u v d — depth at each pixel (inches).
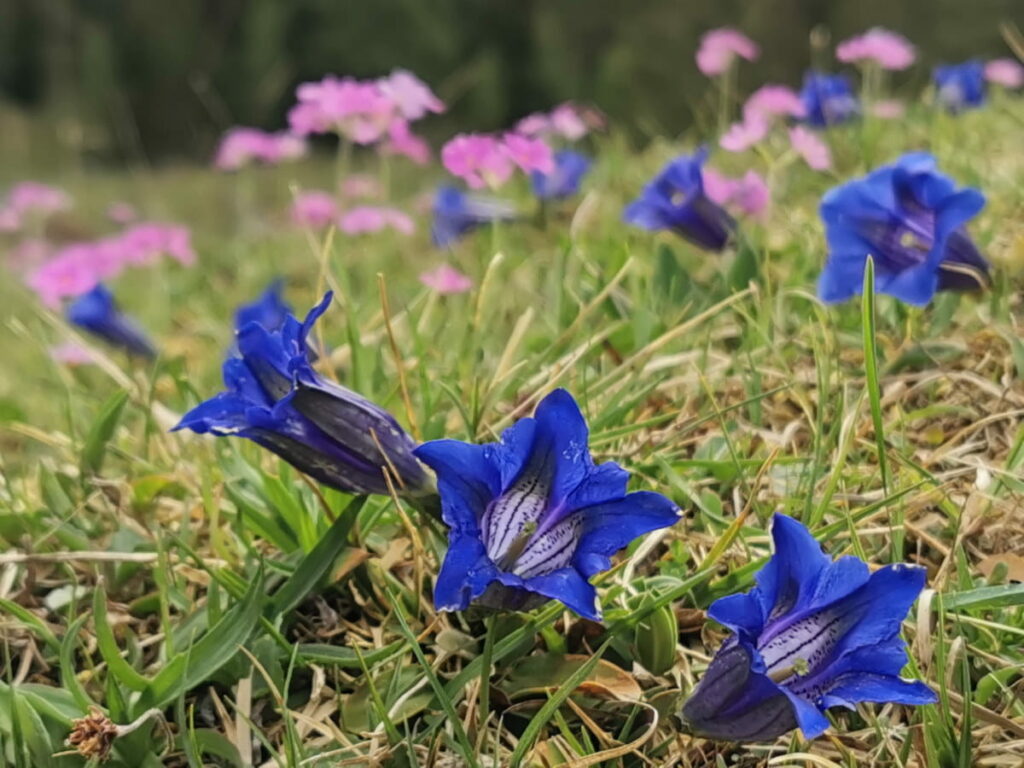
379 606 15.6
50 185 100.9
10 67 189.5
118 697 13.9
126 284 38.1
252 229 40.9
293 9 188.9
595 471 12.9
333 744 14.3
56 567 17.0
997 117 30.7
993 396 17.9
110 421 18.1
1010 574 14.8
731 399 18.5
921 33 143.8
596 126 33.7
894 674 12.3
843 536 15.7
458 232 27.8
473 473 12.7
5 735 14.1
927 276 17.5
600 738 13.8
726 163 29.4
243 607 14.3
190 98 185.9
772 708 12.5
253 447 17.8
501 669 14.5
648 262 23.6
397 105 22.3
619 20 165.2
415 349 20.5
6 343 34.1
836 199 17.9
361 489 14.6
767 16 147.7
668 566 15.5
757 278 20.4
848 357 19.1
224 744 14.0
